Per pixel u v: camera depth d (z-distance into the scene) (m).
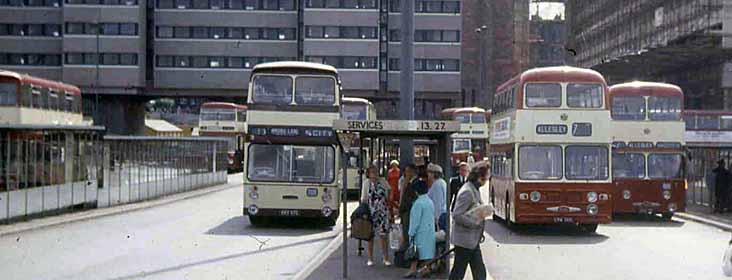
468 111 52.84
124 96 75.31
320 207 23.19
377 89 74.50
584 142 22.08
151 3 74.62
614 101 27.72
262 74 23.47
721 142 41.66
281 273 14.60
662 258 17.22
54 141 25.94
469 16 94.12
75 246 18.53
